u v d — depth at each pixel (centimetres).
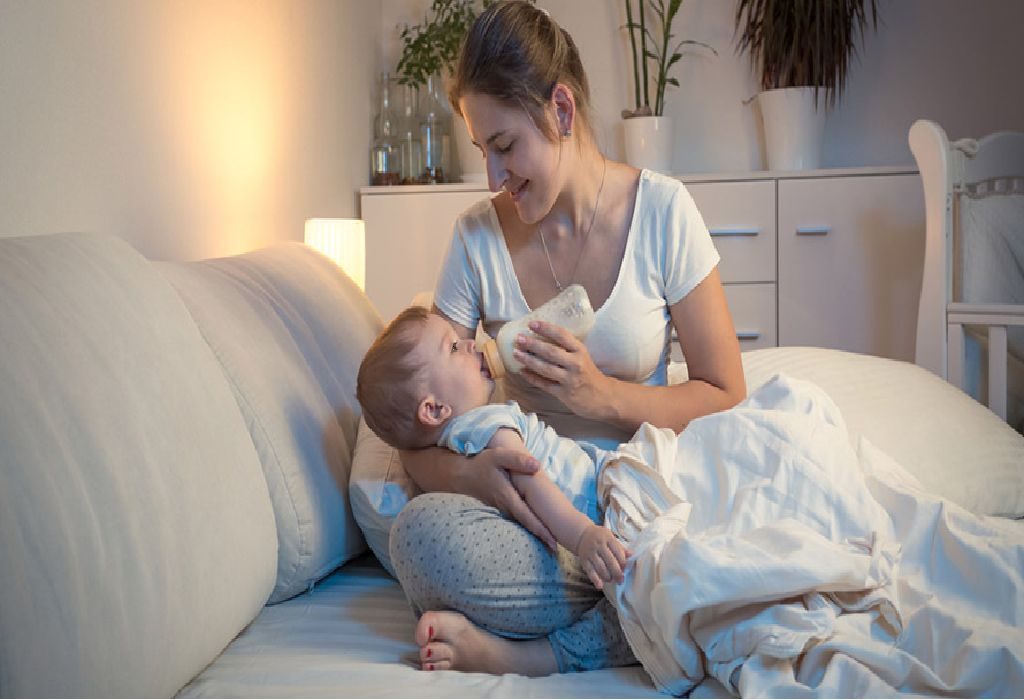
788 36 347
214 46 226
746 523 122
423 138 359
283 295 173
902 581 117
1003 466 188
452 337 146
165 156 200
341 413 164
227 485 119
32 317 97
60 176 160
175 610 99
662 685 109
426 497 123
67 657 81
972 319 258
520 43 144
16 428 85
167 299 128
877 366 211
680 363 215
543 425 144
